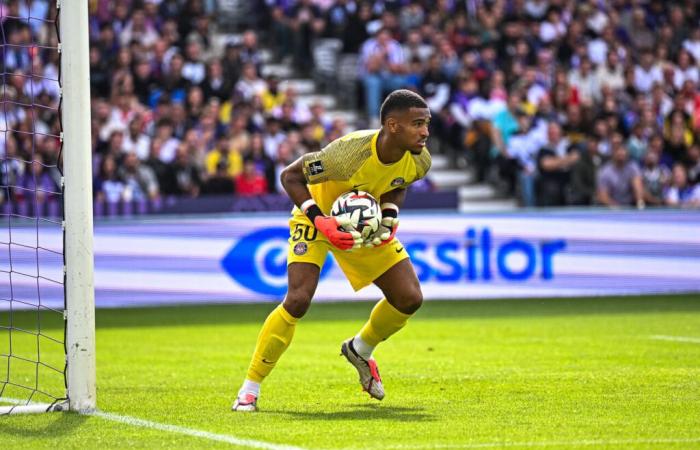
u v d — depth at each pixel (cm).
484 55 4912
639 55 5216
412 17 5084
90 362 1565
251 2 5300
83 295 1550
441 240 3772
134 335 2814
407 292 1595
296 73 5094
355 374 2025
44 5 4328
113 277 3588
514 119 4497
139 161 3922
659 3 5519
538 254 3856
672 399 1662
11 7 4281
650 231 3947
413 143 1496
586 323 3006
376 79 4647
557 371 2025
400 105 1491
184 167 3959
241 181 4000
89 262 1555
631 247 3928
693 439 1326
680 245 3975
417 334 2758
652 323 2984
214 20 5194
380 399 1655
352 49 4984
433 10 5181
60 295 3534
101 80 4412
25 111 3947
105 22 4575
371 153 1525
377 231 1540
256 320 3180
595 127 4619
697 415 1510
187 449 1276
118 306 3588
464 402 1652
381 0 5134
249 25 5291
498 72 4684
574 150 4322
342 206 1516
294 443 1306
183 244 3644
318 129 4334
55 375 2052
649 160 4394
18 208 3550
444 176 4644
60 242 3544
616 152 4256
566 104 4759
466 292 3794
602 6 5409
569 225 3878
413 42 4791
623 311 3338
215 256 3669
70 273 1548
